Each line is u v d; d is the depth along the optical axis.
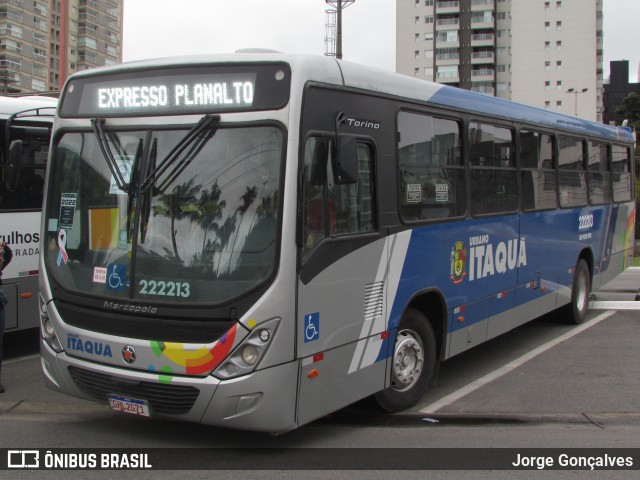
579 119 10.29
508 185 7.86
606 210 11.41
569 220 9.74
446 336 6.55
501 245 7.64
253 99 4.70
